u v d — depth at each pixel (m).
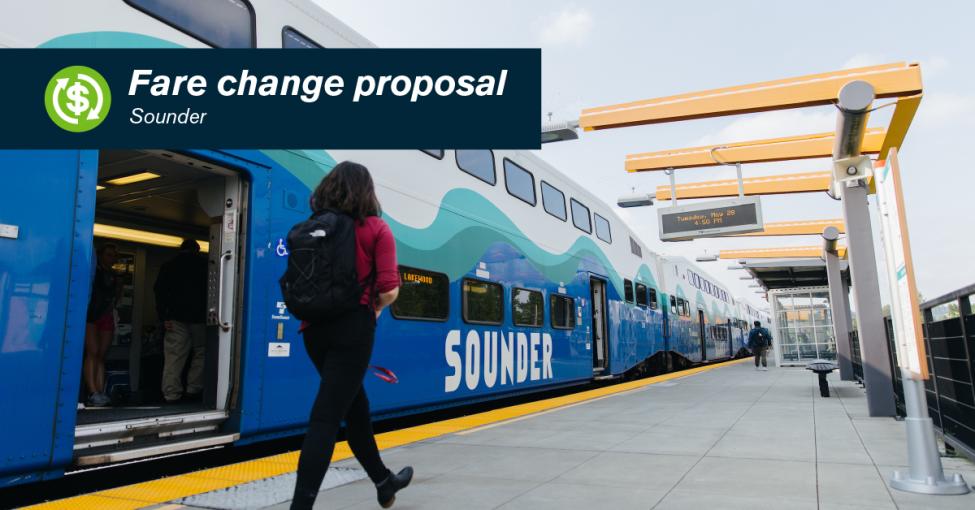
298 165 5.70
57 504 3.44
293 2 5.90
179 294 6.80
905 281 3.63
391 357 6.74
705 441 5.39
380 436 5.91
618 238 15.56
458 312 7.98
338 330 2.77
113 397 7.74
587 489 3.71
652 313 18.02
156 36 4.62
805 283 25.52
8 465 3.52
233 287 5.12
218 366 5.07
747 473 4.08
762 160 12.45
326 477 4.10
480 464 4.51
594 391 11.41
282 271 5.43
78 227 3.96
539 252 10.55
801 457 4.60
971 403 4.24
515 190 10.01
